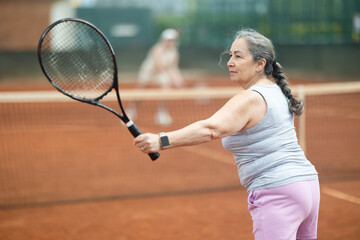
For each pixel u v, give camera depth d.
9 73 54.41
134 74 59.94
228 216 10.88
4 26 64.31
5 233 9.91
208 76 61.16
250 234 9.66
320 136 21.12
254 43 5.56
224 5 68.31
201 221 10.54
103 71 6.78
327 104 32.19
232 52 5.71
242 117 5.27
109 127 23.70
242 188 13.34
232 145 5.63
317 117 26.73
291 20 62.44
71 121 25.81
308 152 17.88
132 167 15.80
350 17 57.22
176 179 14.29
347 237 9.38
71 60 7.01
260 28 65.44
